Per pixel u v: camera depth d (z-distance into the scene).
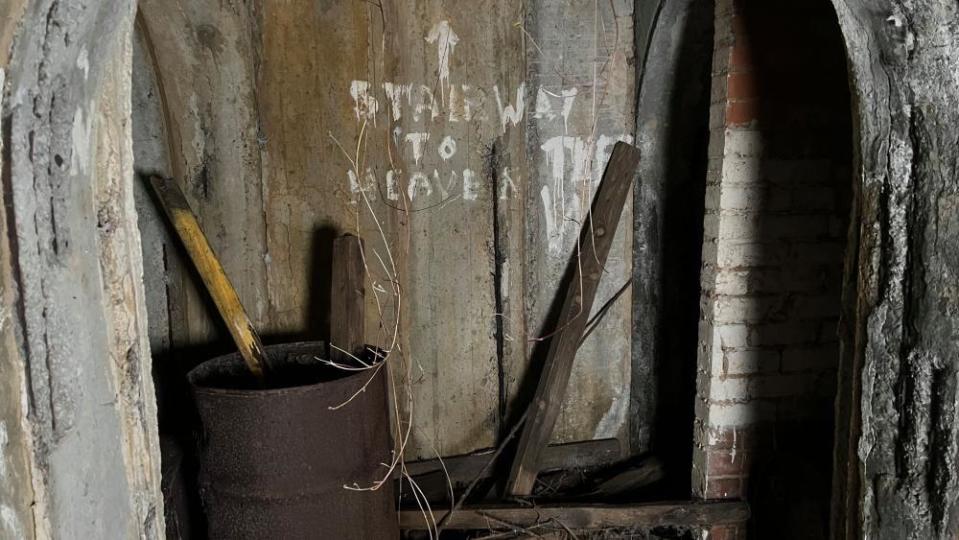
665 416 2.97
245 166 2.47
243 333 2.07
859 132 1.43
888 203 1.37
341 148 2.54
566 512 2.41
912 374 1.35
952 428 1.31
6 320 0.95
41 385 1.00
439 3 2.54
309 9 2.45
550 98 2.69
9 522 0.96
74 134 1.07
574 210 2.77
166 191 2.13
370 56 2.52
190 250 2.08
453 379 2.77
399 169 2.60
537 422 2.63
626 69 2.73
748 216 2.21
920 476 1.36
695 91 2.72
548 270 2.79
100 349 1.16
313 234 2.56
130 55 1.21
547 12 2.64
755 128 2.17
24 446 0.98
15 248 0.96
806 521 2.06
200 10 2.32
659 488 2.73
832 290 2.30
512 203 2.70
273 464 1.86
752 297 2.26
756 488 2.34
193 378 2.02
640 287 2.88
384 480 2.08
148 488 1.30
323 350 2.29
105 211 1.18
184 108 2.39
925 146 1.29
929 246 1.31
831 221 2.26
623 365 2.92
